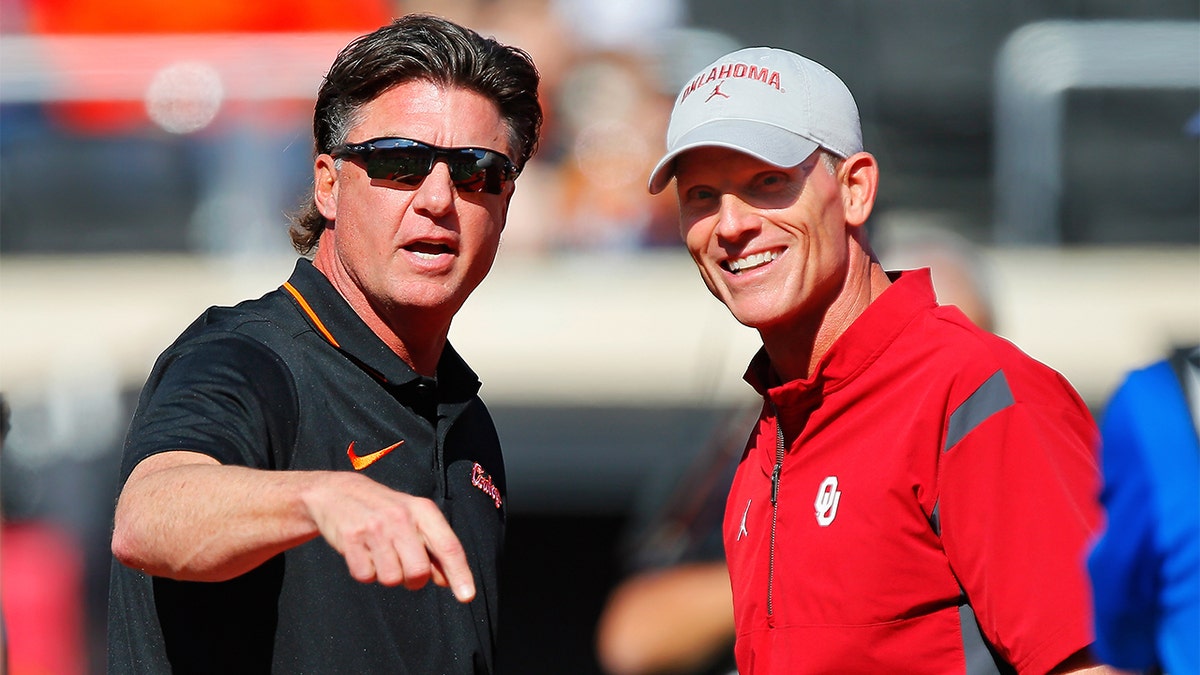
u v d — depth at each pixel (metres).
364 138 8.39
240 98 20.84
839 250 8.59
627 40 22.03
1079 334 20.00
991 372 7.90
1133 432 6.53
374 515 6.10
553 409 19.58
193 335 8.22
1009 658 7.68
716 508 12.67
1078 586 7.43
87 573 17.02
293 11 21.20
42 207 22.59
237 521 6.48
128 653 7.82
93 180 22.44
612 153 21.61
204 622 7.76
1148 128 25.41
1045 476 7.62
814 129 8.41
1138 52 21.97
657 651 12.38
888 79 27.84
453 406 8.88
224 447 7.29
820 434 8.41
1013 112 22.69
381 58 8.37
